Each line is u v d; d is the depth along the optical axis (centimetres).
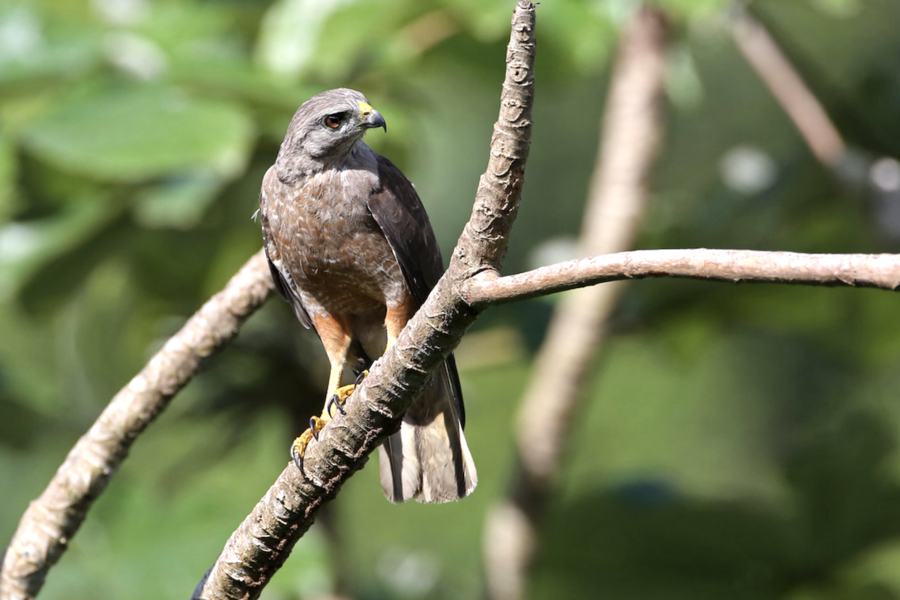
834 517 1072
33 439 1104
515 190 444
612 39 933
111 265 1037
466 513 1706
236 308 648
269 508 518
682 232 1106
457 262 459
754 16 1084
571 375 1059
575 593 1113
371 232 710
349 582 1027
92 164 822
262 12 1034
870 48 1588
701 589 1095
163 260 1020
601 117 1841
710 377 1822
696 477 1736
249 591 529
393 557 1230
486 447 1708
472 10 902
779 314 1194
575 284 430
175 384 633
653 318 1116
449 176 1814
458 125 1803
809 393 1758
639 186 1056
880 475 1071
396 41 977
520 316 1112
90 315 1127
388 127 914
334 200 704
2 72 931
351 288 736
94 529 909
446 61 1046
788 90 1054
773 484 1300
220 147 827
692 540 1085
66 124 852
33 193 928
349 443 505
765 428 1764
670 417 1817
